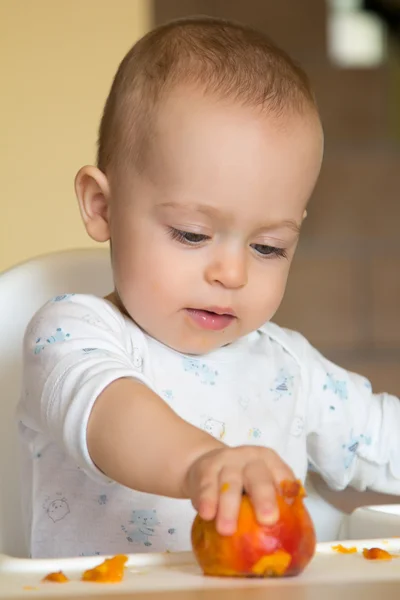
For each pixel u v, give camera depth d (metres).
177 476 0.86
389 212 5.36
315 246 5.18
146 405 0.93
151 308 1.24
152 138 1.21
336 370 1.53
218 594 0.71
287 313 5.04
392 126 5.49
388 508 1.18
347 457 1.50
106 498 1.29
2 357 1.50
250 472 0.80
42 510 1.31
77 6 2.22
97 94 2.24
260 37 1.34
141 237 1.23
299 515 0.80
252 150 1.18
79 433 0.96
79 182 1.34
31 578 0.80
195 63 1.25
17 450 1.47
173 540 1.30
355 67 5.46
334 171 5.31
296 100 1.24
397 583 0.76
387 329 5.11
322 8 5.46
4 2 2.20
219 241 1.21
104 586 0.76
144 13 2.32
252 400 1.41
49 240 2.22
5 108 2.21
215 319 1.25
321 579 0.78
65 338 1.15
